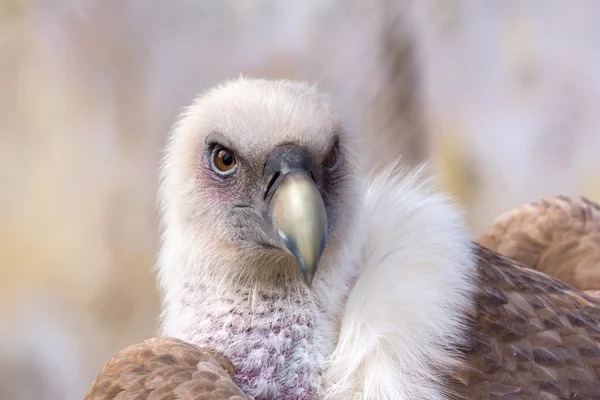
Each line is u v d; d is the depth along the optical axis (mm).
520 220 8695
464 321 6078
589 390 5820
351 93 14086
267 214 6266
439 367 5898
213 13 15016
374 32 14297
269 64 14672
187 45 15047
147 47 15125
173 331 6797
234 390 5527
